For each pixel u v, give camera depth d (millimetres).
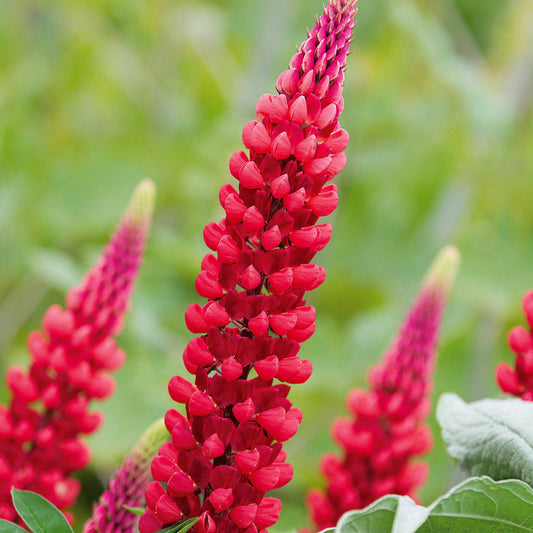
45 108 4324
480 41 5152
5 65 4215
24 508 1367
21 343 3641
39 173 3586
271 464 1353
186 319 1349
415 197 4094
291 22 4125
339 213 4094
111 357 1585
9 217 3291
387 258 3932
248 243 1357
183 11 4711
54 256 2893
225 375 1332
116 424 2797
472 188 3861
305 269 1340
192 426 1347
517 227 3434
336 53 1342
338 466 1668
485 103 3301
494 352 3490
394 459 1644
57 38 4723
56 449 1575
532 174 3691
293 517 2596
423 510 1331
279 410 1334
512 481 1330
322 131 1349
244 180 1334
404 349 1643
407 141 4051
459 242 3500
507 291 3273
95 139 4352
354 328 3182
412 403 1641
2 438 1565
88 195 3568
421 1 4336
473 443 1436
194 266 3104
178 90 4480
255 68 4094
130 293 1594
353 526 1326
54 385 1564
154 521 1351
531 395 1479
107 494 1495
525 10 4031
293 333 1347
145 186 1588
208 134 3701
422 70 4172
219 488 1336
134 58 4625
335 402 3064
